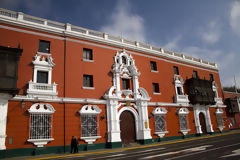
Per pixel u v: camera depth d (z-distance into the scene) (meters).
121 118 21.56
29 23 18.02
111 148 18.97
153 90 25.86
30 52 17.67
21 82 16.64
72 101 18.39
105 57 22.00
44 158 14.05
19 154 15.17
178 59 29.86
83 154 15.85
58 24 19.98
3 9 17.38
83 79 20.28
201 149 14.69
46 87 17.47
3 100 15.11
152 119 23.70
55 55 18.84
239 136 24.22
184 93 29.16
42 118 16.78
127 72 23.25
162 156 12.52
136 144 21.41
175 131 25.73
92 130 18.98
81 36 20.62
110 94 20.61
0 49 15.05
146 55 25.95
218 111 33.12
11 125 15.35
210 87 32.38
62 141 17.20
